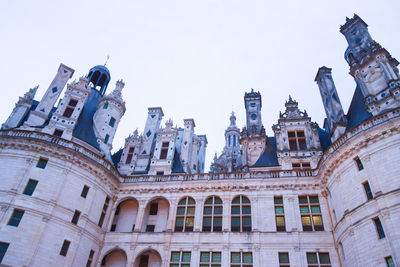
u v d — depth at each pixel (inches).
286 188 1311.5
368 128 1055.0
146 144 1731.1
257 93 1806.1
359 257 964.6
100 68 2012.8
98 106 1750.7
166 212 1428.4
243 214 1298.0
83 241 1217.4
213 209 1337.4
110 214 1398.9
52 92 1537.9
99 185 1350.9
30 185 1175.0
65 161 1263.5
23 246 1059.3
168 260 1228.5
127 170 1630.2
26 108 1537.9
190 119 1836.9
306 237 1183.6
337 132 1325.0
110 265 1323.8
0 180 1161.4
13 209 1106.7
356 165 1077.1
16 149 1231.5
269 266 1147.9
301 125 1526.8
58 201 1187.3
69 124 1433.3
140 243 1293.1
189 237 1269.7
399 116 1010.1
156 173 1547.7
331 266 1115.9
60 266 1114.7
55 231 1139.3
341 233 1083.3
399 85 1159.0
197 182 1398.9
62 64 1628.9
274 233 1210.0
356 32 1494.8
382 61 1263.5
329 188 1214.9
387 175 970.7
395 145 994.7
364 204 989.2
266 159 1514.5
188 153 1668.3
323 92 1526.8
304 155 1429.6
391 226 893.2
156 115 1889.8
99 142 1568.7
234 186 1359.5
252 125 1672.0
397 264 842.2
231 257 1199.6
